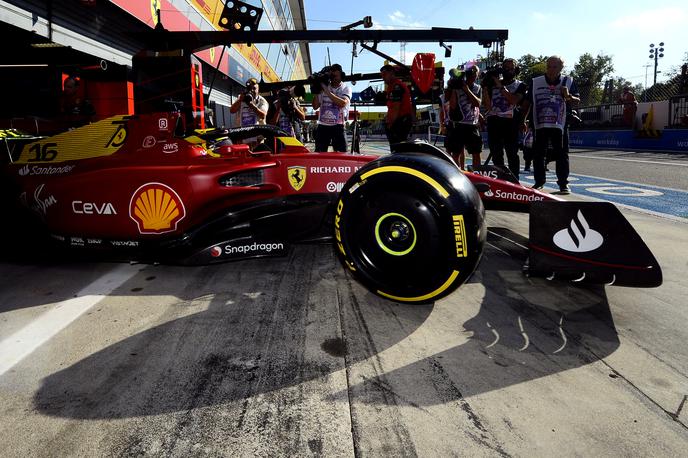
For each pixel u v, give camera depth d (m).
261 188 2.68
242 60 15.60
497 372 1.54
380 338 1.80
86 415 1.34
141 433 1.26
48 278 2.59
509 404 1.36
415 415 1.32
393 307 2.11
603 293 2.25
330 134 5.49
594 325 1.90
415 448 1.18
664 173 8.02
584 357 1.63
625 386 1.45
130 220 2.64
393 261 1.90
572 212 2.03
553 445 1.19
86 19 7.17
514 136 5.43
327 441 1.21
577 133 18.42
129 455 1.18
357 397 1.41
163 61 5.59
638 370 1.54
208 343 1.77
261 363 1.62
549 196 2.89
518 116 5.46
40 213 2.84
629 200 5.14
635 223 3.86
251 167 2.67
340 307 2.12
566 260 2.01
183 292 2.34
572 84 5.24
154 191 2.60
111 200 2.65
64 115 6.00
